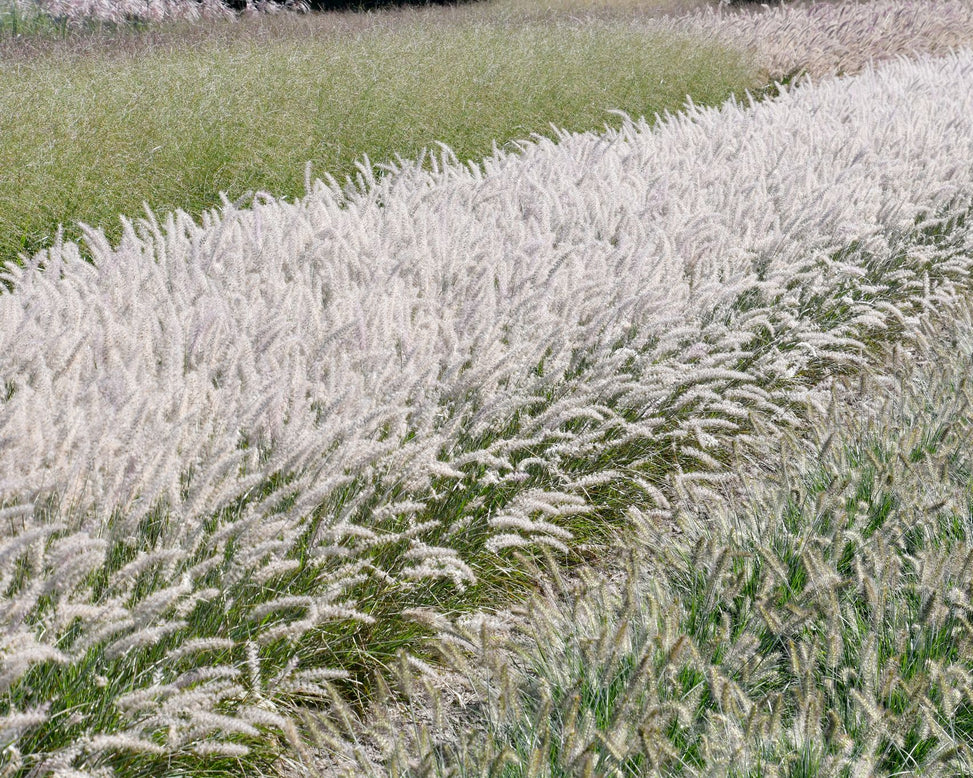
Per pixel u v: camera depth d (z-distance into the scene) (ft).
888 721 8.23
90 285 14.08
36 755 7.16
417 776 7.13
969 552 9.78
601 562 12.79
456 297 14.39
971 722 9.31
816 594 9.93
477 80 33.81
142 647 8.07
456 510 11.58
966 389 15.05
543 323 13.24
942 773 8.21
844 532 11.09
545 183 21.81
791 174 22.00
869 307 18.72
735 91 43.24
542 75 36.86
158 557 7.67
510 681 8.33
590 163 24.09
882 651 9.77
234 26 46.60
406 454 9.98
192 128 25.13
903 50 55.26
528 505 10.78
